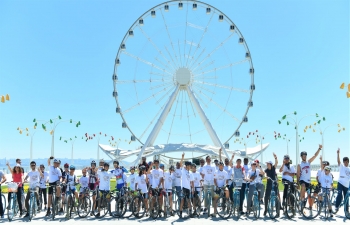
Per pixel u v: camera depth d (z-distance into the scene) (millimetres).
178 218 18406
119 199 18703
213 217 18641
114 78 46469
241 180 19078
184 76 45906
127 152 58469
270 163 19031
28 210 18641
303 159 19859
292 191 18906
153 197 18500
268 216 18875
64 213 19922
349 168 19391
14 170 19469
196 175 19953
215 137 45719
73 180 20531
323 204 18172
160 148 50594
